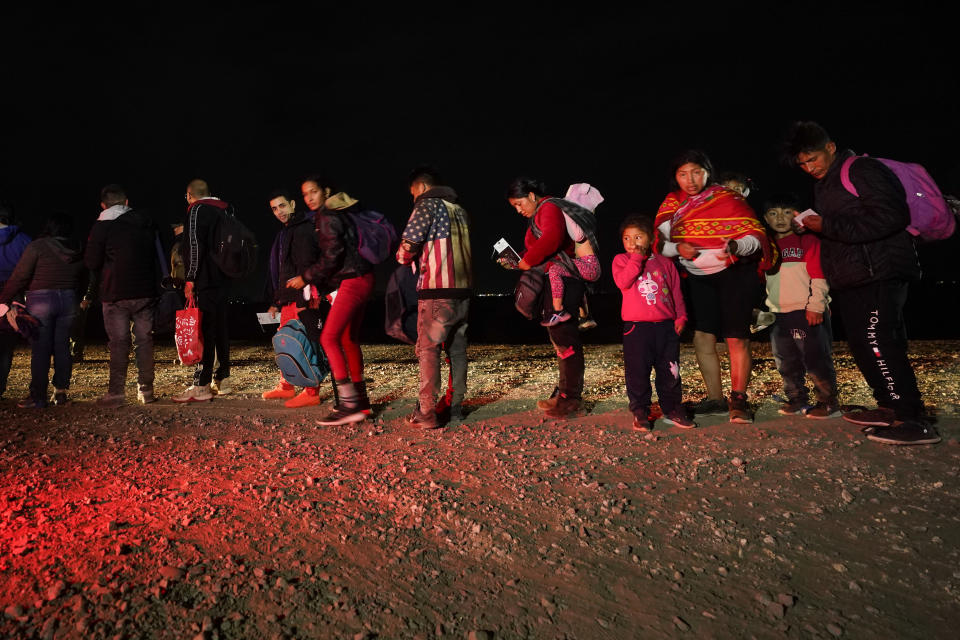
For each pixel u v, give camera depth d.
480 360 9.24
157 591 2.21
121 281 5.75
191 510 3.01
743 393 4.52
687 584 2.26
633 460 3.66
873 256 3.69
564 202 4.59
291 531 2.75
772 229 4.56
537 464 3.64
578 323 4.79
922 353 8.21
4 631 2.01
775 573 2.31
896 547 2.47
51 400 6.46
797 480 3.23
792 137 3.87
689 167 4.35
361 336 17.80
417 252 4.48
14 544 2.65
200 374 6.00
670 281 4.36
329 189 5.11
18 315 5.84
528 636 1.97
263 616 2.08
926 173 3.61
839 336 13.34
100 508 3.07
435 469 3.59
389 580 2.31
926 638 1.91
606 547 2.55
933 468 3.34
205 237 5.83
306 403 5.71
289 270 5.39
